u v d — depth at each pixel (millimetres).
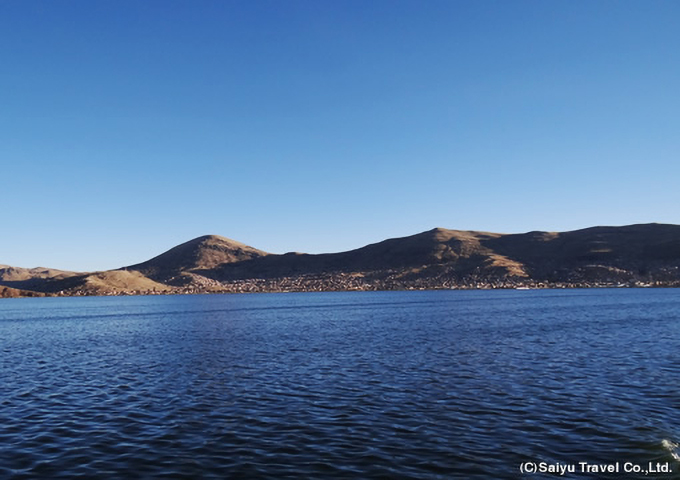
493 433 23531
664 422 24734
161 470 19672
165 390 34906
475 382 35469
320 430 24531
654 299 181000
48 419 27484
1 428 25719
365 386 34969
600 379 35812
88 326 107562
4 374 43281
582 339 61562
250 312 151625
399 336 69438
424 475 18750
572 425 24484
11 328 106375
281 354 53062
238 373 41375
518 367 41500
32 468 20031
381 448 21750
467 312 123625
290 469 19531
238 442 22906
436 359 46875
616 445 21547
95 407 30156
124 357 53625
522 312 119875
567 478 18344
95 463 20531
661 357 45688
